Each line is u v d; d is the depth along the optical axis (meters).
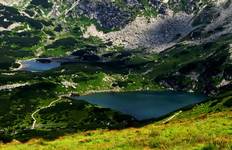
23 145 58.75
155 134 53.47
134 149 44.88
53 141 61.00
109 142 54.06
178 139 46.41
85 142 57.31
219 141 39.84
